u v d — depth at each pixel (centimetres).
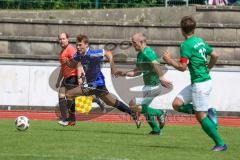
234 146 3325
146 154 2873
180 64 3045
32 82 5794
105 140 3450
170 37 7169
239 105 5822
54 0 7775
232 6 7531
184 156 2836
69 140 3384
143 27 7156
